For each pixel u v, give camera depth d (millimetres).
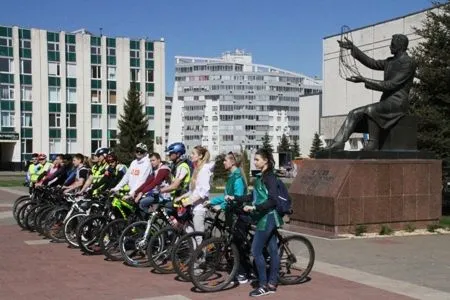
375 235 11656
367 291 6832
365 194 11930
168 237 8180
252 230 7176
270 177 6633
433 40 17203
